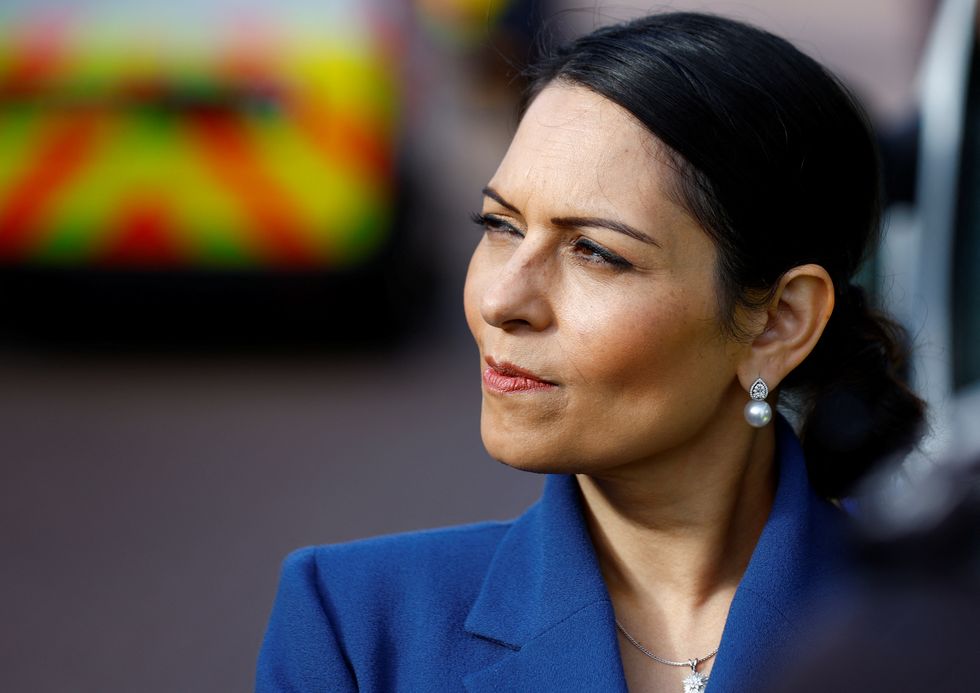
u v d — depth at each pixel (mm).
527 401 3543
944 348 7070
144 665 8719
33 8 13031
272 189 13094
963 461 2281
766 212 3557
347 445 12312
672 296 3502
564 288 3523
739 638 3617
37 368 14320
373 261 13469
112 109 13023
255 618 9281
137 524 10688
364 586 3842
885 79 21094
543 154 3527
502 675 3625
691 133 3459
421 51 14719
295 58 12922
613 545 3828
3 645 8945
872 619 2164
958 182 7383
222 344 15219
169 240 13250
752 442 3840
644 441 3566
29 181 13203
